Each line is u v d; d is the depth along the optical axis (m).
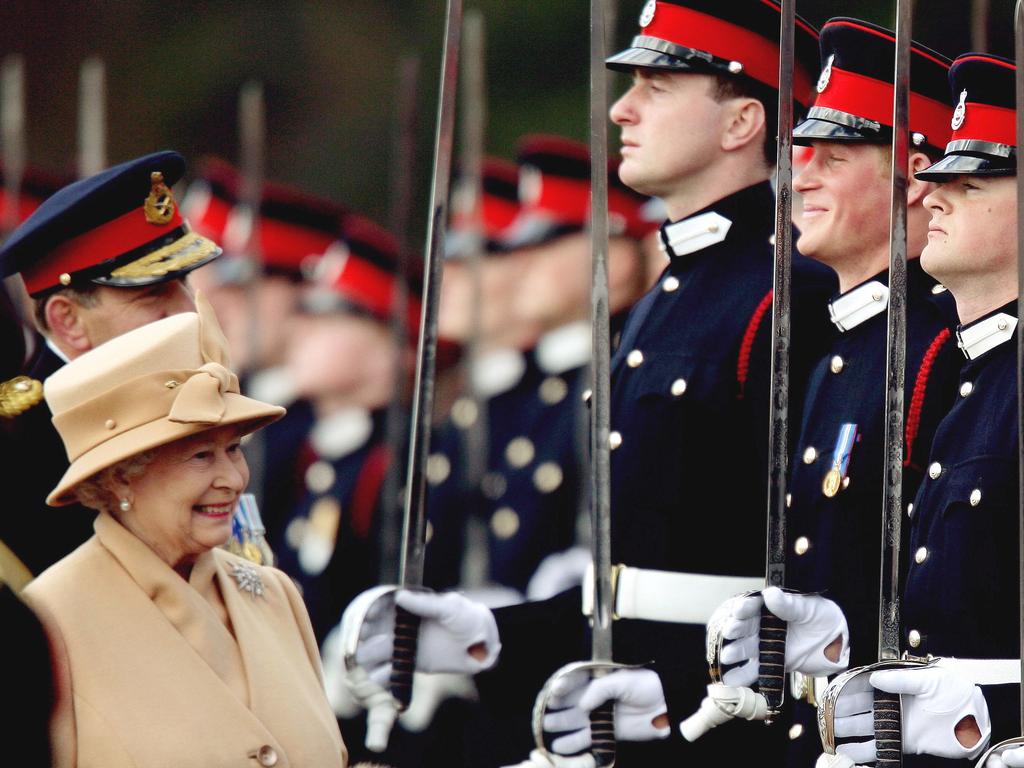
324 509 32.31
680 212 18.84
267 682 14.13
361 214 58.06
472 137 32.16
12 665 13.09
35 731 13.15
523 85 52.84
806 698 16.73
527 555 31.50
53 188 35.62
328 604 31.61
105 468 13.89
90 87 35.28
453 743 25.30
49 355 17.62
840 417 17.06
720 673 14.61
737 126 18.39
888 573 14.55
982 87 15.34
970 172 15.23
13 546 15.88
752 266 18.34
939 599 15.41
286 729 14.00
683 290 18.59
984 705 14.38
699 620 17.86
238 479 14.17
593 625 15.37
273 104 59.59
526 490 31.88
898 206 14.80
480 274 32.16
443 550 32.38
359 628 15.30
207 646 13.89
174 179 18.06
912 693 14.23
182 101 60.78
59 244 17.50
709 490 18.02
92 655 13.52
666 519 18.06
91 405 13.84
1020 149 14.15
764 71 18.33
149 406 13.84
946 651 15.40
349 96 58.84
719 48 18.20
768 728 17.94
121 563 13.93
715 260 18.50
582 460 31.72
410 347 34.31
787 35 15.48
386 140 58.09
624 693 14.88
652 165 18.48
